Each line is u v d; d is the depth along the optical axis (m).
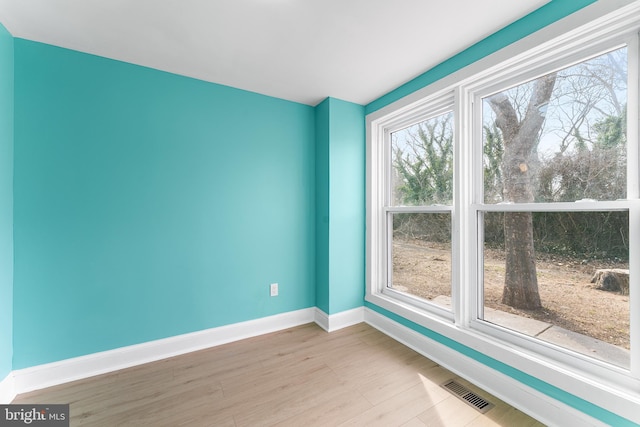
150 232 2.11
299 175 2.78
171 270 2.18
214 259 2.36
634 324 1.28
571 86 1.50
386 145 2.77
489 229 1.88
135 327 2.05
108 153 1.96
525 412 1.55
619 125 1.34
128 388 1.77
